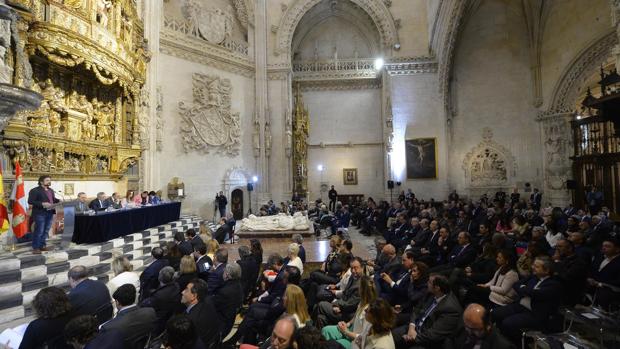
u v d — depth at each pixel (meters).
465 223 11.25
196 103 19.44
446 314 4.15
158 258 6.38
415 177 21.67
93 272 7.60
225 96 20.64
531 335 4.44
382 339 3.40
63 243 8.32
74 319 3.27
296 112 23.17
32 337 3.53
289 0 22.44
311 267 9.19
